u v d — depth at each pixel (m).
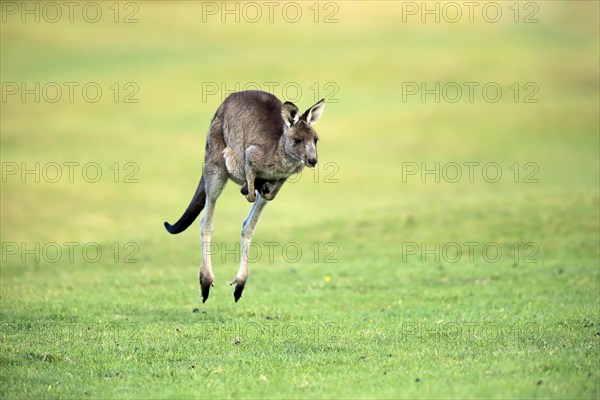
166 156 109.38
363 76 146.38
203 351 31.72
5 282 53.16
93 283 51.50
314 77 144.75
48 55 157.25
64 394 26.52
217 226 75.88
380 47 162.88
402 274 53.56
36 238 74.19
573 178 94.25
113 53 160.25
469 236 64.19
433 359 29.75
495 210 70.69
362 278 52.41
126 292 47.50
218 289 48.75
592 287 48.28
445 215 70.38
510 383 26.06
